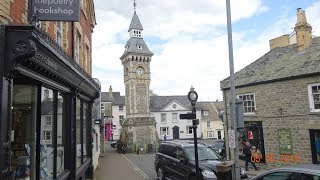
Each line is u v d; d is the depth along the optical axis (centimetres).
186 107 5872
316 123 1545
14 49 462
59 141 807
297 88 1641
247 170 1780
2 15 491
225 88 2066
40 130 640
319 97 1548
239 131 956
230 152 2012
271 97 1780
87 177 1237
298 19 1920
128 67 5031
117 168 2186
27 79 582
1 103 446
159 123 5738
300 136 1619
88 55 1561
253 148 1869
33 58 513
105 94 6606
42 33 527
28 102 618
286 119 1692
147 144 4503
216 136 5903
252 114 1898
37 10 624
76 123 966
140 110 4888
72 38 1103
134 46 5069
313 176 533
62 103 845
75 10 664
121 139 4878
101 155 3456
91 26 1658
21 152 598
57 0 660
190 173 1162
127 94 5069
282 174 593
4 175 444
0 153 438
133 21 5216
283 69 1789
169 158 1363
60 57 633
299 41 1906
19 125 598
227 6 1036
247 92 1933
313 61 1648
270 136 1781
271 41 2317
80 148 1075
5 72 460
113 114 6588
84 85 1005
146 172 1969
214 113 6016
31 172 627
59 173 793
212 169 1107
